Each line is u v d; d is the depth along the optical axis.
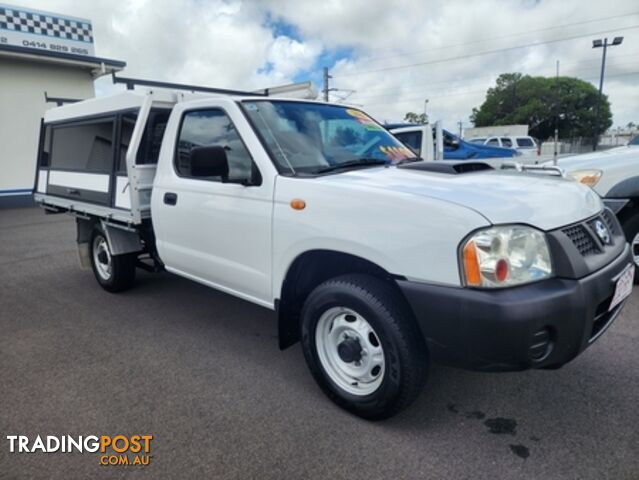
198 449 2.42
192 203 3.40
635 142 7.37
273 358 3.47
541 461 2.26
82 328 4.11
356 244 2.39
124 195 4.04
